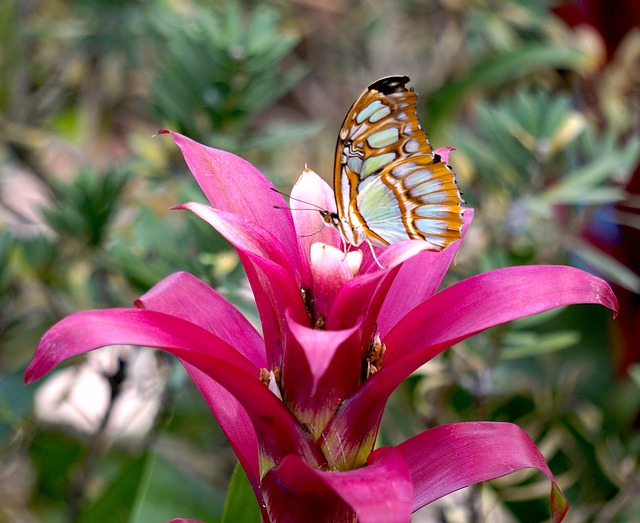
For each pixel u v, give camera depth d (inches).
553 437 34.2
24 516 35.7
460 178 35.3
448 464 26.9
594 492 34.5
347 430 26.4
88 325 25.4
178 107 33.6
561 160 35.3
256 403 26.2
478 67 39.7
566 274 26.4
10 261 34.0
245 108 33.6
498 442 27.0
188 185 32.6
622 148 38.2
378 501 24.7
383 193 27.4
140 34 40.4
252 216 27.3
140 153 34.2
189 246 32.3
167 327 26.0
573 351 36.6
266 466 26.8
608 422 35.7
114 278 34.5
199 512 31.8
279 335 26.8
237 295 31.9
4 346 35.2
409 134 27.1
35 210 36.6
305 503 26.4
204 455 35.9
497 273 26.6
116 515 31.7
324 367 24.3
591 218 35.6
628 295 35.7
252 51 33.0
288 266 26.3
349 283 25.9
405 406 35.2
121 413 36.4
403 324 26.7
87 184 33.7
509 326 32.3
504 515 35.0
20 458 35.6
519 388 36.0
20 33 39.3
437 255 27.8
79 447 35.6
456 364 33.9
